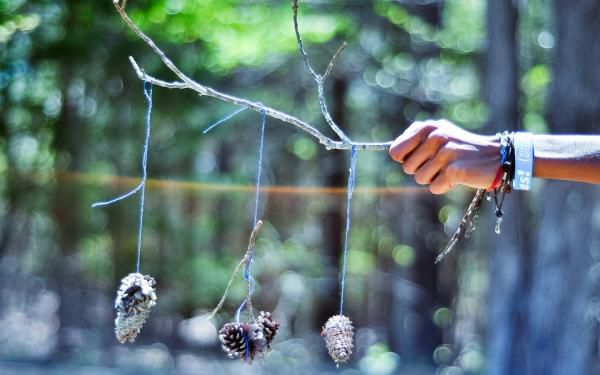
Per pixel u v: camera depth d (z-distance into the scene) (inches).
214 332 539.8
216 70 466.0
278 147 575.2
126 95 427.5
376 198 586.2
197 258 522.6
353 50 534.0
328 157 574.2
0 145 424.5
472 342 585.0
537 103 498.6
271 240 584.1
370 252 603.5
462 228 96.8
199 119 466.3
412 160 84.6
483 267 548.1
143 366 483.5
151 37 410.0
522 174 82.9
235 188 540.7
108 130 446.0
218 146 558.6
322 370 538.0
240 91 527.5
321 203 594.6
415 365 569.6
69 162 445.1
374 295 604.4
